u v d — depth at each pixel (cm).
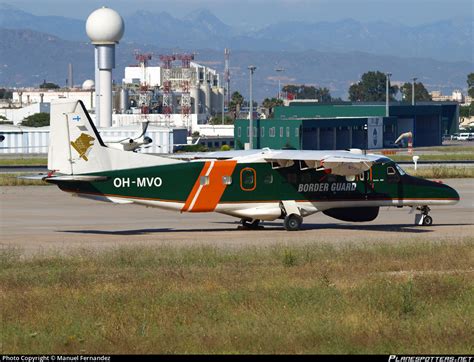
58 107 13275
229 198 13875
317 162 14125
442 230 14350
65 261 10588
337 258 10831
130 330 7212
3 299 8388
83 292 8694
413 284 8862
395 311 7906
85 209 17662
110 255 11025
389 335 7062
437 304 8225
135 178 13475
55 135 13325
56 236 13450
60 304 8144
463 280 9206
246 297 8375
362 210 14625
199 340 6900
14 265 10325
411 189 14775
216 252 11288
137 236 13500
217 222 15600
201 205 13775
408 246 11644
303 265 10362
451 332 7162
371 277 9531
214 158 14225
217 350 6650
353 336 7019
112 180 13400
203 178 13725
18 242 12688
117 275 9669
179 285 9081
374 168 14575
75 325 7356
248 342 6850
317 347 6738
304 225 15225
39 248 11950
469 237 12988
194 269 10081
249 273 9781
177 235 13662
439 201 14900
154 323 7462
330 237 13312
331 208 14425
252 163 13938
